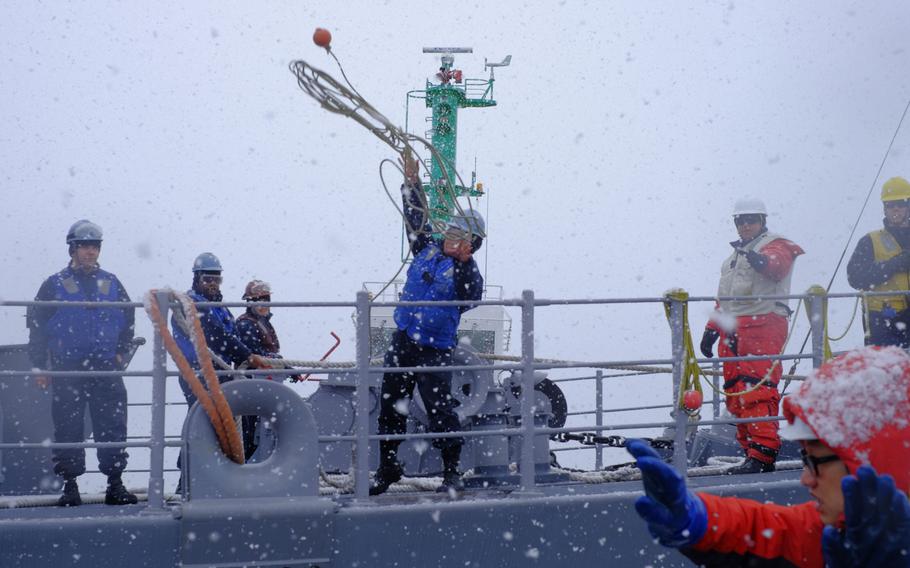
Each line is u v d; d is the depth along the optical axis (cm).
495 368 537
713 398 841
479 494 556
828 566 167
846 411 168
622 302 564
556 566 522
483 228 545
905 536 154
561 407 760
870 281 694
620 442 770
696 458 829
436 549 507
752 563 187
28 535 473
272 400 509
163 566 479
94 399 572
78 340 577
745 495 571
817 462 176
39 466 695
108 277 603
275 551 484
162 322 495
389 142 505
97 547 478
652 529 181
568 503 528
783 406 182
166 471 653
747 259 655
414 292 568
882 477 155
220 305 505
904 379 170
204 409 498
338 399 632
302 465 504
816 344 644
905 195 688
